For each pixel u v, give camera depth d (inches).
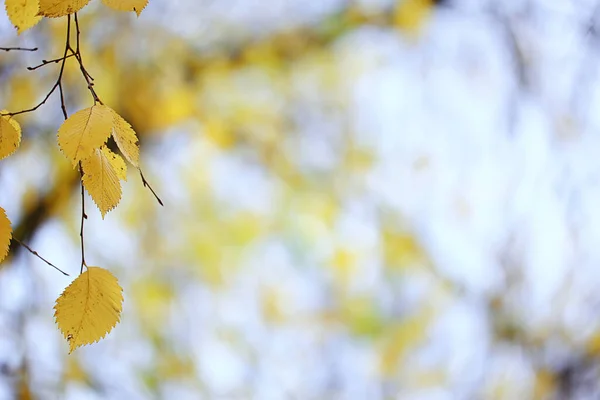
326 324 211.6
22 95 169.3
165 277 201.3
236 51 205.0
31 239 178.9
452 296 213.2
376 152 220.1
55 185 179.6
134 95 188.4
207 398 198.4
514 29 214.1
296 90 212.7
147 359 195.5
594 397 199.8
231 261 208.4
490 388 204.8
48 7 79.3
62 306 79.7
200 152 205.0
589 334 202.8
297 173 215.5
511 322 208.1
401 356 209.9
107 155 80.6
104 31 180.9
